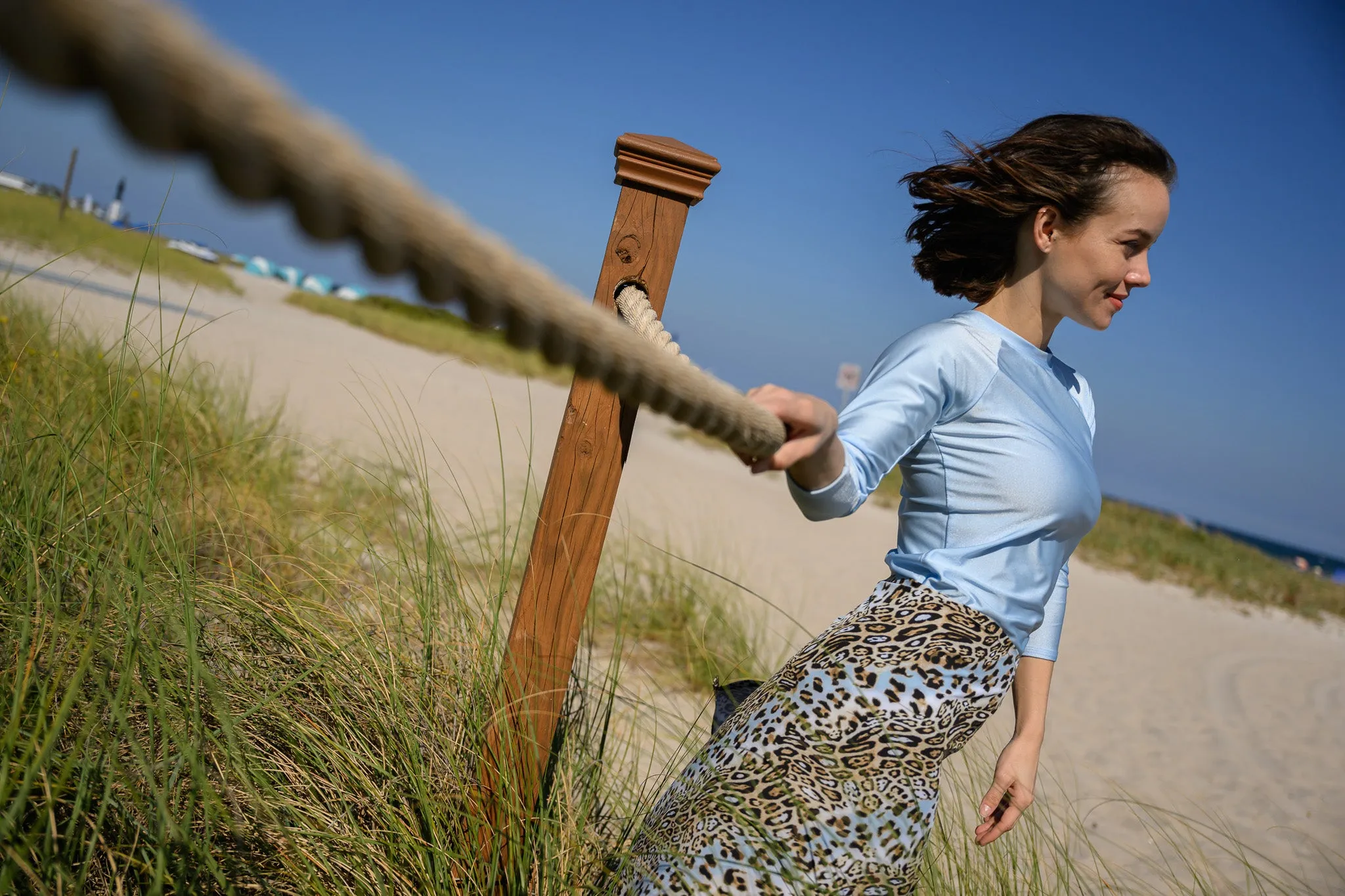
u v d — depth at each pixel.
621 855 1.67
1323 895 3.59
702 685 3.93
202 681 1.71
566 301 0.56
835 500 1.39
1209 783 4.73
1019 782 1.96
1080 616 8.70
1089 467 1.74
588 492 1.98
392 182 0.37
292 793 1.79
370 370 10.52
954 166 1.81
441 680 2.19
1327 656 10.11
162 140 0.28
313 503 3.88
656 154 1.88
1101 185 1.68
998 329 1.74
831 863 1.44
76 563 1.91
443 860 1.81
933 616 1.59
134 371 2.69
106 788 1.39
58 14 0.23
